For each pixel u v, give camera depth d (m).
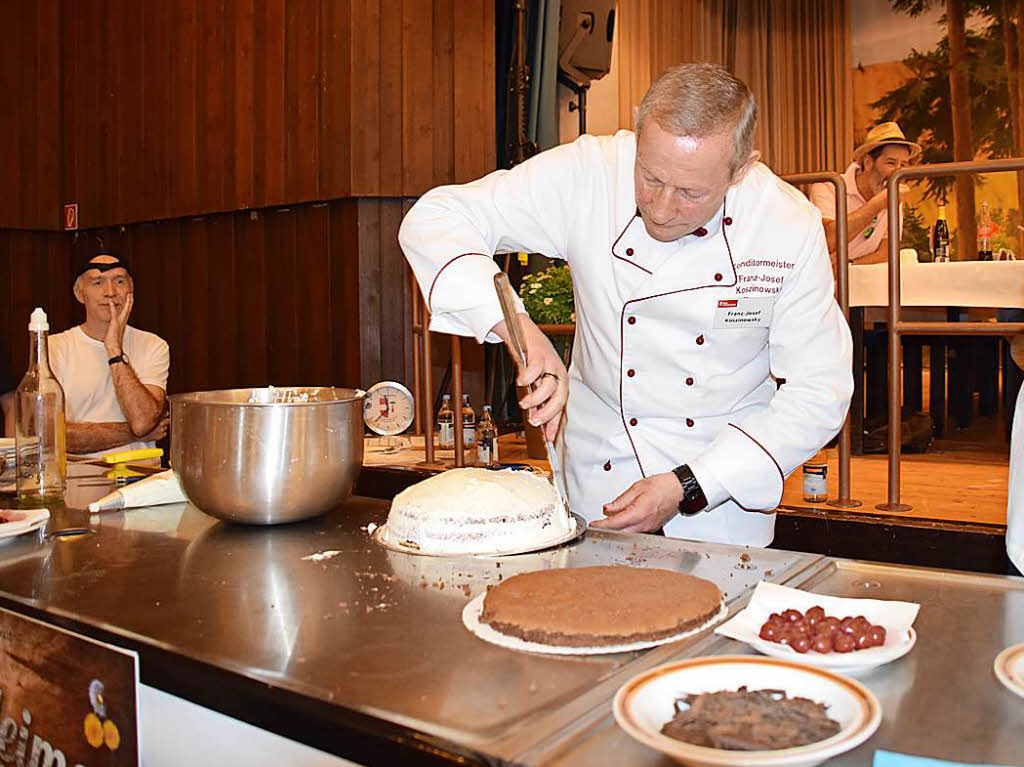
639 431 1.87
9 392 3.10
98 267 3.56
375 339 4.77
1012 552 1.20
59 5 5.88
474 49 4.71
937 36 8.98
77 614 0.99
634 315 1.80
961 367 4.92
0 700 1.09
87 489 1.74
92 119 5.81
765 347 1.86
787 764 0.62
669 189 1.43
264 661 0.85
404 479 3.26
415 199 4.77
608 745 0.68
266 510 1.35
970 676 0.80
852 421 3.84
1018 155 8.74
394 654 0.86
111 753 0.94
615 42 6.68
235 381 5.31
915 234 9.09
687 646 0.87
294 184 4.93
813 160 9.23
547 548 1.24
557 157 1.84
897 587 1.05
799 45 9.16
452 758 0.68
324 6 4.77
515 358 1.38
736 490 1.62
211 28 5.25
